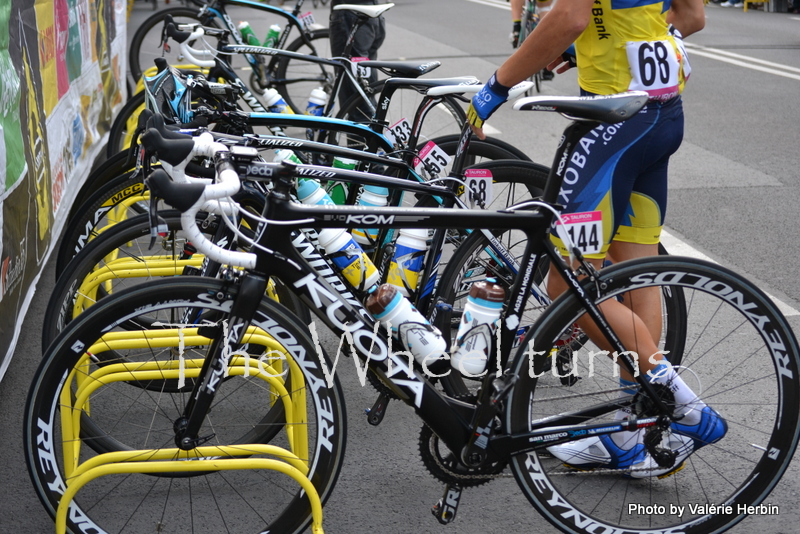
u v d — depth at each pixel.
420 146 3.36
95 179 3.36
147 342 2.41
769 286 4.08
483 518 2.52
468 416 2.23
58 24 4.46
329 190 3.40
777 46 11.41
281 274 2.05
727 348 3.43
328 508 2.55
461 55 10.35
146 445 2.81
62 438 2.42
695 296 3.74
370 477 2.71
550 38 2.18
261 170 2.01
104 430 2.89
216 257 1.88
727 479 2.68
